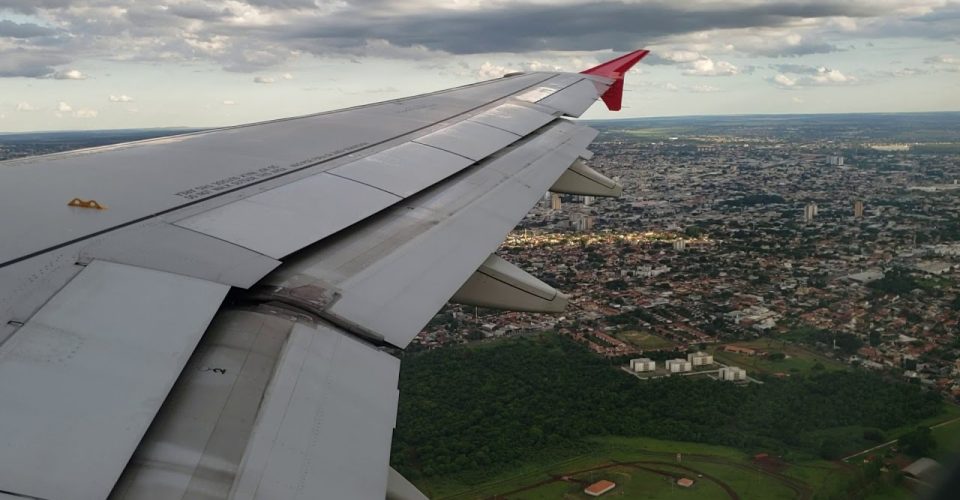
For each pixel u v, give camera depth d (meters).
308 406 4.11
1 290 4.52
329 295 5.57
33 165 7.56
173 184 7.45
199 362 4.30
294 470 3.61
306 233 6.70
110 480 3.20
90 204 6.32
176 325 4.50
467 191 9.37
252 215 6.82
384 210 8.02
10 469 3.10
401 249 6.93
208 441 3.66
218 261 5.59
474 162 10.90
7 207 5.98
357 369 4.65
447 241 7.42
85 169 7.59
